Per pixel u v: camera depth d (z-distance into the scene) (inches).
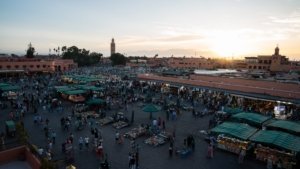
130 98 1529.3
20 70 2684.5
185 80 1697.8
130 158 656.4
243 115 949.2
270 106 1242.6
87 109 1270.9
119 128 995.9
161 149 796.6
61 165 671.1
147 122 1088.8
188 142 812.6
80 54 4557.1
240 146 754.8
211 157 740.0
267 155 708.0
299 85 1169.4
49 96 1539.1
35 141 838.5
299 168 669.3
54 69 3240.7
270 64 2974.9
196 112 1235.2
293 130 779.4
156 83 1937.7
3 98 1478.8
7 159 689.0
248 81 1397.6
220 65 3880.4
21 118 1112.8
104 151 770.2
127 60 5654.5
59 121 1085.8
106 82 2121.1
